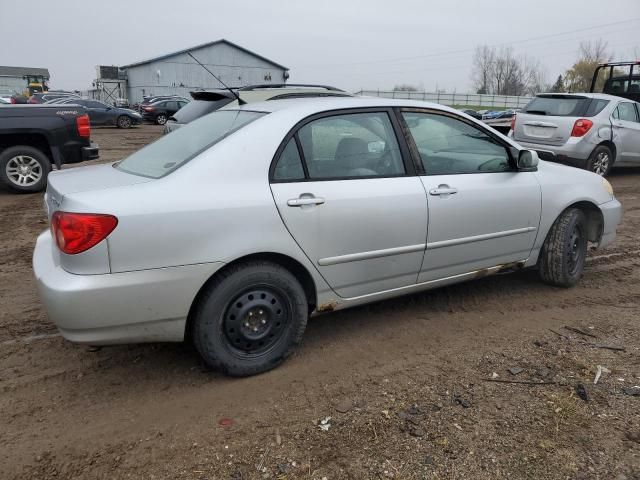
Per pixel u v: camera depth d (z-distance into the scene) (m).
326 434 2.72
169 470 2.48
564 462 2.50
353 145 3.50
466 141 4.05
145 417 2.88
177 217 2.85
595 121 9.72
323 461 2.52
